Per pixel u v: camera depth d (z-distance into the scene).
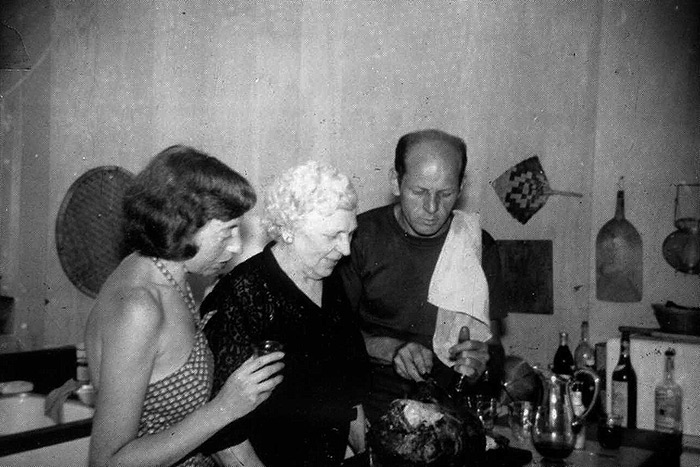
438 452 1.20
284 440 1.42
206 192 1.24
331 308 1.54
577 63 2.76
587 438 1.75
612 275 2.71
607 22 2.71
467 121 2.93
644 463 1.53
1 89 3.10
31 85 3.08
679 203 2.59
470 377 1.63
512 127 2.87
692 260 2.55
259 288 1.41
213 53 2.94
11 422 2.09
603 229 2.73
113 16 3.02
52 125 3.06
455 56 2.92
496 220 2.92
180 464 1.30
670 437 1.77
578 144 2.77
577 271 2.78
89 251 2.79
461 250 2.00
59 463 1.61
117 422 1.14
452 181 1.81
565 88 2.79
